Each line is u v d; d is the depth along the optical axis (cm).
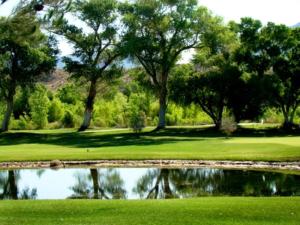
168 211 1488
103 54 6525
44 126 7806
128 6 6219
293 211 1462
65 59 6253
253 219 1379
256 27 6500
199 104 6512
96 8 6047
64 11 1495
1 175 2736
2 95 6362
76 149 3838
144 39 5912
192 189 2238
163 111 6353
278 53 6338
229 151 3366
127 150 3641
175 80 6325
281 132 5878
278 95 6231
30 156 3288
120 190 2255
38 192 2238
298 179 2447
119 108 8731
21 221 1399
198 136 5334
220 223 1342
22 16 1486
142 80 6819
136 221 1379
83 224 1356
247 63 6475
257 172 2697
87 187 2348
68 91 10038
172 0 5991
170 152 3400
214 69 6159
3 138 5453
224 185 2308
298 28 6438
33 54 5869
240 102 6150
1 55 5822
